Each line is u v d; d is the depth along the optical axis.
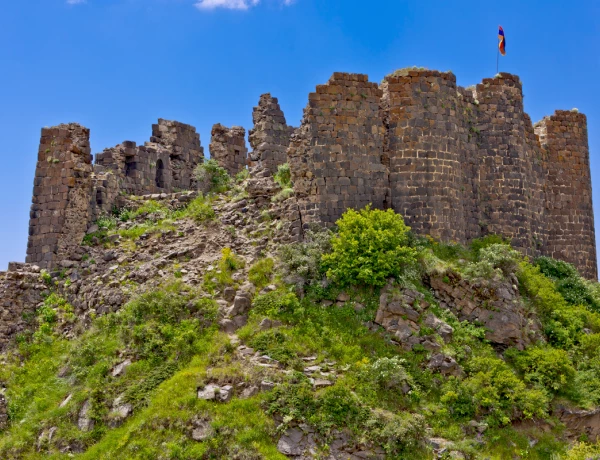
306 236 40.94
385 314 37.00
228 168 54.62
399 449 31.97
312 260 38.88
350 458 31.58
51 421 34.66
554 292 42.84
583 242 49.44
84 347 37.56
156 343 36.28
